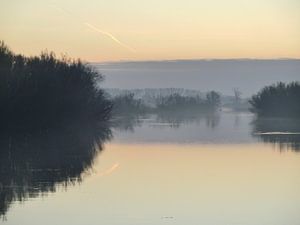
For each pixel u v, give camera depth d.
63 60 119.69
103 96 144.50
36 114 99.75
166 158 53.22
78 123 120.56
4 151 58.19
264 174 41.59
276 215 27.78
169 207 29.73
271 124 131.75
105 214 27.98
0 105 91.38
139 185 36.91
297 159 51.53
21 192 34.03
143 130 104.44
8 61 96.31
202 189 35.25
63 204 30.38
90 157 54.06
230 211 28.77
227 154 56.50
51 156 54.34
